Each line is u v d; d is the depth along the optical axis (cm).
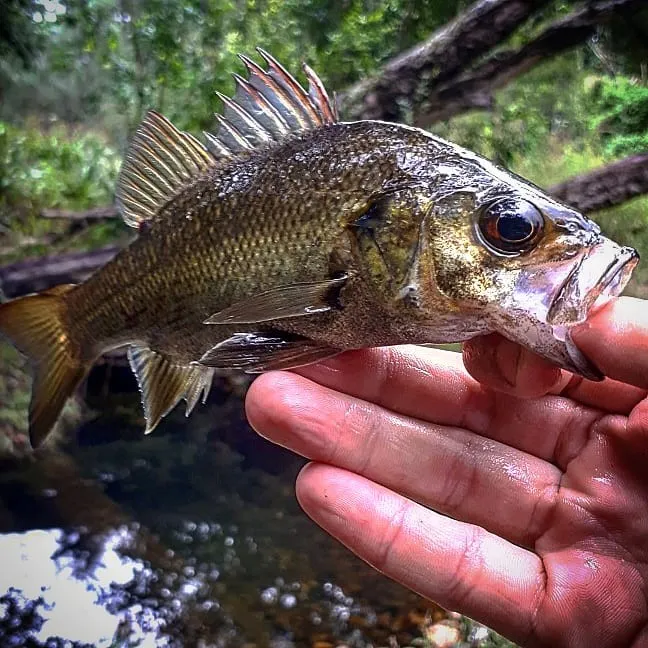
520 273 14
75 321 20
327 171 15
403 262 15
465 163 15
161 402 20
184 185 18
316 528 45
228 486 50
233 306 16
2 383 52
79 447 54
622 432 17
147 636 34
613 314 14
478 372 16
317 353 16
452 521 16
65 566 38
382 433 17
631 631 15
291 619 35
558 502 17
